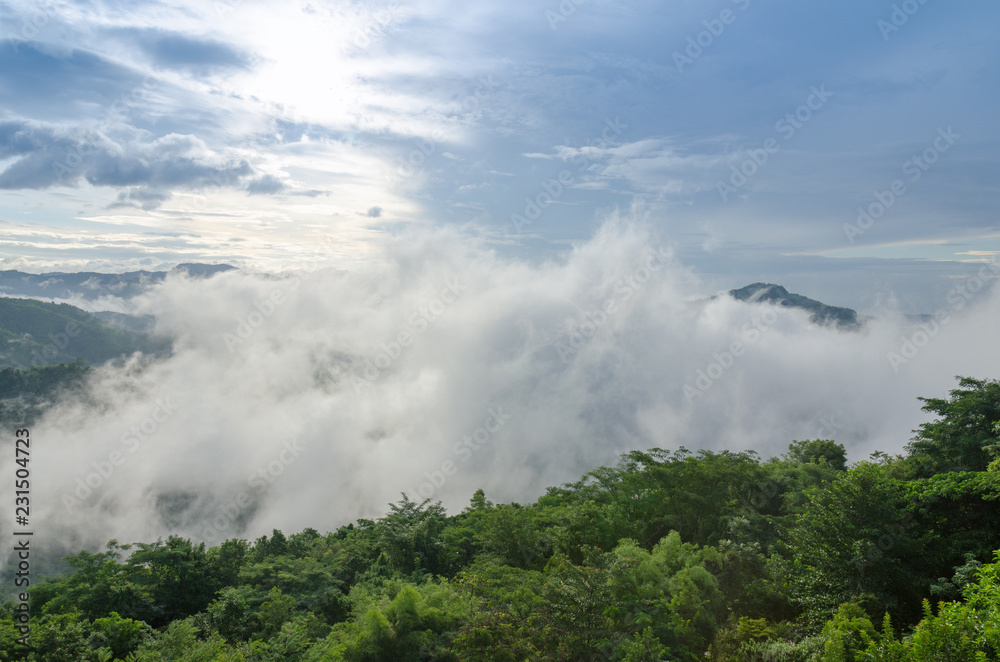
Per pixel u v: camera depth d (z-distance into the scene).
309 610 36.66
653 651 21.47
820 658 18.86
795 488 37.84
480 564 39.06
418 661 23.94
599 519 39.44
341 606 37.81
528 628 23.44
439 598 27.98
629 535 38.12
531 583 27.33
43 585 39.88
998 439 28.22
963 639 15.41
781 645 21.03
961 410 31.03
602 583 24.39
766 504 38.66
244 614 34.97
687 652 22.36
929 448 32.97
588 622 23.20
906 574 22.45
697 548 31.42
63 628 28.16
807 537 25.48
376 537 51.69
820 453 49.09
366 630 25.52
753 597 26.33
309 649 27.75
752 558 28.36
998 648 14.82
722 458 40.44
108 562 39.94
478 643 23.30
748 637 23.12
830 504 25.25
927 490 26.19
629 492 42.06
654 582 26.62
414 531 48.28
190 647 28.52
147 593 37.53
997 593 16.61
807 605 24.25
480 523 47.59
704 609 24.95
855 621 19.45
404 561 46.34
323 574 40.62
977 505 25.66
